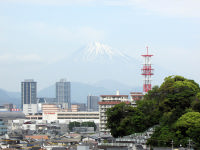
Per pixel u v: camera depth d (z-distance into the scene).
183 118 178.75
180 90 199.00
